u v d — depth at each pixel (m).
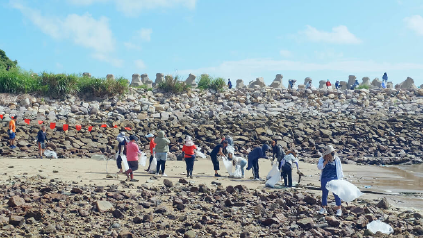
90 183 11.12
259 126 27.78
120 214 7.66
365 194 11.64
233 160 14.45
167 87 34.66
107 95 31.42
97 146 22.12
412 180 15.10
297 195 10.13
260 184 12.77
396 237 6.71
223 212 8.36
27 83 30.16
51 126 22.06
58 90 30.30
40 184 10.52
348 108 34.91
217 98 34.78
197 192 10.41
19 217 6.84
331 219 7.63
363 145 26.25
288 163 12.30
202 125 27.02
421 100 37.12
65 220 7.26
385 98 37.94
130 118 28.36
